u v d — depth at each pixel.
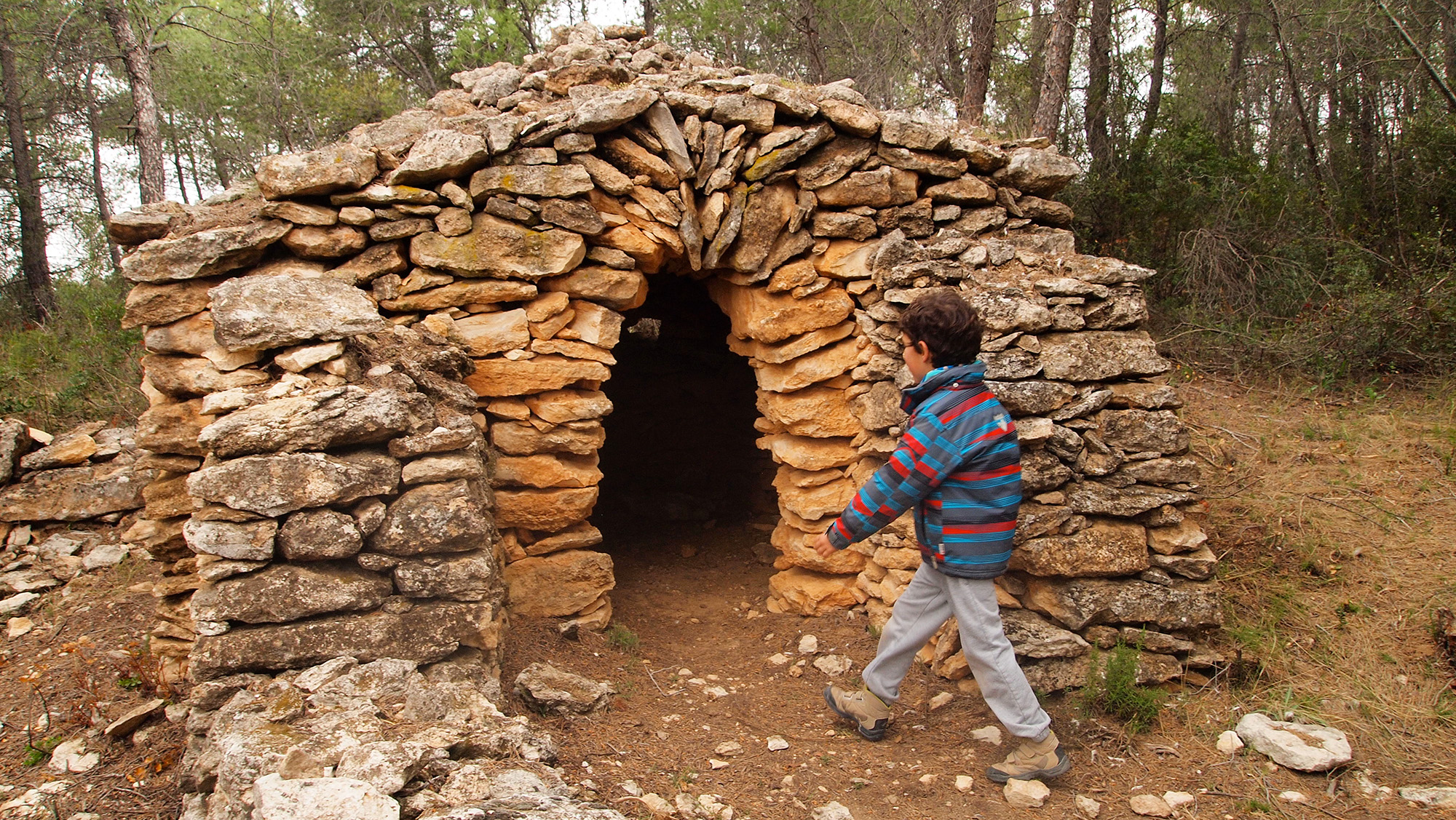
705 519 6.75
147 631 4.37
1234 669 3.58
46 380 6.89
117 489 5.45
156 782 3.19
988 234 4.48
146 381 3.66
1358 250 6.82
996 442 2.75
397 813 1.92
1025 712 2.83
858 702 3.20
